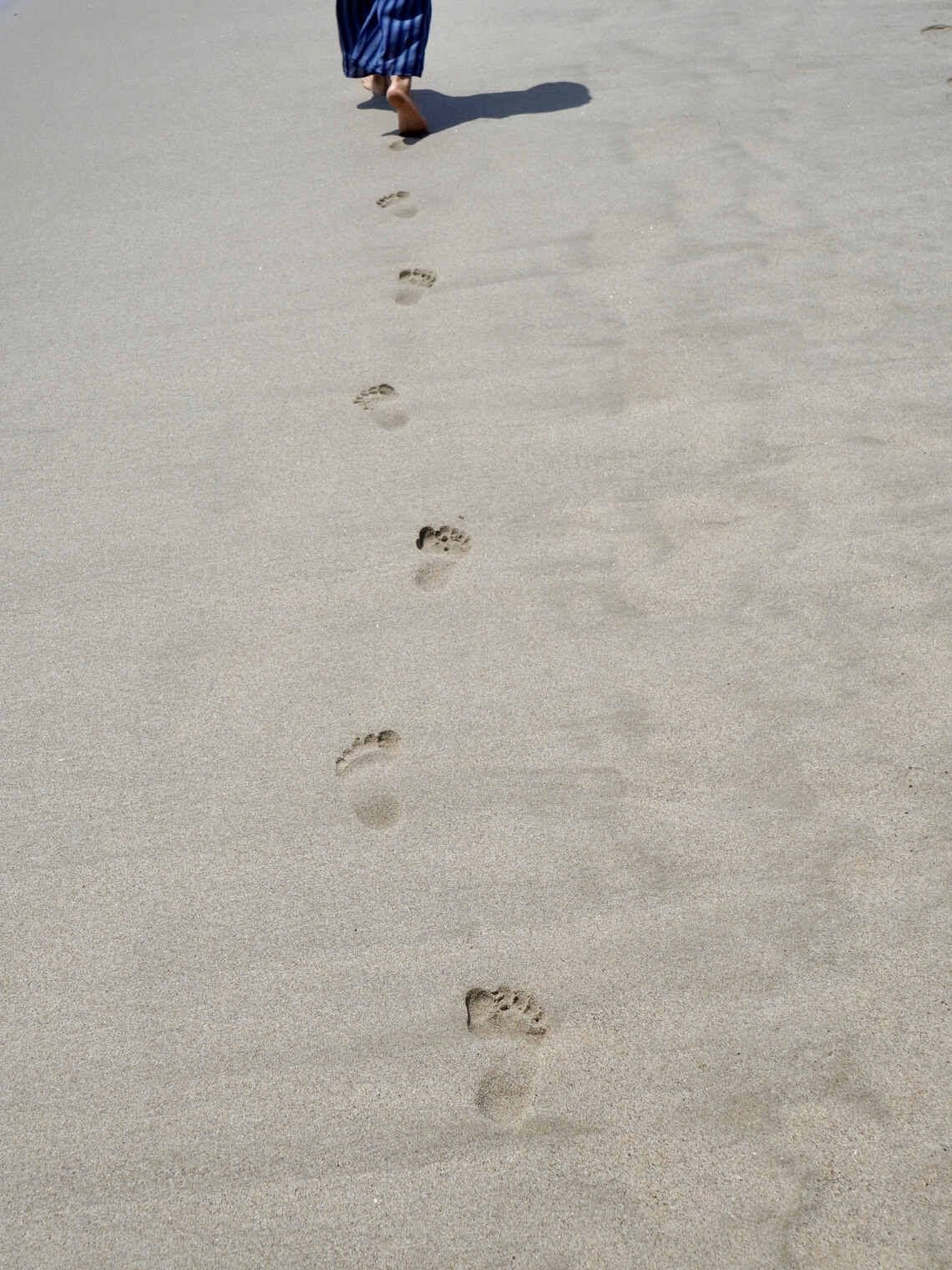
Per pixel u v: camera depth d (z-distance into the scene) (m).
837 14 5.13
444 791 2.06
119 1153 1.60
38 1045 1.73
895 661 2.21
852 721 2.10
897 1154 1.53
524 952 1.80
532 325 3.27
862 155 3.97
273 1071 1.68
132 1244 1.51
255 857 1.97
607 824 1.98
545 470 2.75
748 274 3.41
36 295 3.61
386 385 3.08
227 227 3.91
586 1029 1.70
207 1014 1.75
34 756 2.17
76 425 3.02
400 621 2.40
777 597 2.36
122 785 2.11
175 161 4.41
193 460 2.87
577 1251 1.47
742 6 5.34
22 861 1.99
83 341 3.36
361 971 1.79
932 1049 1.63
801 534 2.50
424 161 4.22
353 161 4.28
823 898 1.83
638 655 2.28
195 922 1.88
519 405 2.97
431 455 2.83
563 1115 1.60
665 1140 1.56
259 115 4.73
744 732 2.11
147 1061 1.70
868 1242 1.45
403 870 1.93
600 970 1.77
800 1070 1.62
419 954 1.81
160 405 3.07
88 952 1.85
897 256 3.42
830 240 3.53
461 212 3.87
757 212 3.71
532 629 2.35
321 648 2.35
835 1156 1.53
